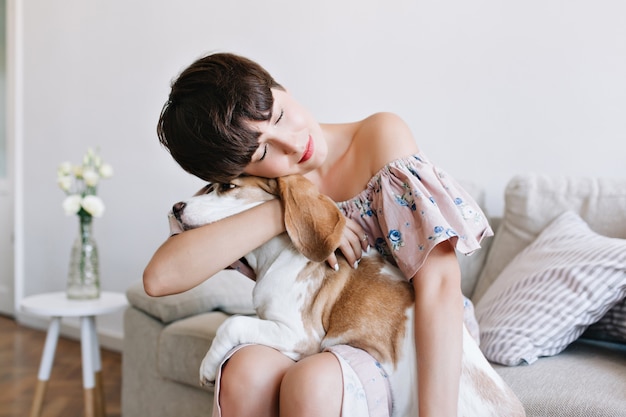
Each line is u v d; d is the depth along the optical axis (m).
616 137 1.89
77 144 3.48
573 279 1.40
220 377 1.02
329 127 1.33
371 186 1.20
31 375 2.83
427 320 1.03
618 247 1.40
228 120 1.05
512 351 1.37
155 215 3.11
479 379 1.08
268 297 1.12
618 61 1.88
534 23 2.02
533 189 1.82
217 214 1.18
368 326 1.06
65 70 3.52
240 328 1.06
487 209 2.03
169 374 1.79
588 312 1.38
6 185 3.97
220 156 1.08
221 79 1.07
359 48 2.40
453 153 2.19
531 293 1.46
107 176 2.49
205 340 1.68
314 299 1.10
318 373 0.95
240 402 1.00
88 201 2.32
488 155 2.12
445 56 2.19
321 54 2.51
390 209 1.13
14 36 3.78
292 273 1.12
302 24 2.57
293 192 1.10
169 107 1.13
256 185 1.19
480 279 1.85
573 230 1.62
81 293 2.36
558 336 1.38
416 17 2.25
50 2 3.58
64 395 2.56
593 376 1.25
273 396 1.01
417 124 2.27
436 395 0.99
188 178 2.98
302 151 1.12
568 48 1.96
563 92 1.97
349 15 2.43
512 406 1.09
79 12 3.43
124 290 3.25
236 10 2.79
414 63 2.26
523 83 2.04
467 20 2.14
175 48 3.03
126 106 3.23
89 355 2.22
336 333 1.07
